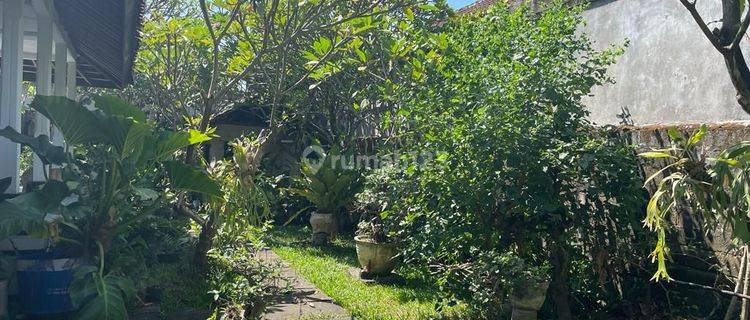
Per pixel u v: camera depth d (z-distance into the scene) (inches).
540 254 234.4
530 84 221.3
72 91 373.4
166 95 467.8
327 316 238.2
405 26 309.1
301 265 343.0
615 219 224.7
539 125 213.3
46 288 202.7
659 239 168.1
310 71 305.7
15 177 238.5
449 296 232.4
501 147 214.1
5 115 241.3
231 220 277.6
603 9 299.7
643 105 273.7
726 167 154.3
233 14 273.3
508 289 206.5
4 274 202.1
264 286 245.8
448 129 231.3
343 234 462.6
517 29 267.3
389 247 302.2
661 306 235.0
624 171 215.2
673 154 174.2
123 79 383.2
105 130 205.8
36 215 185.8
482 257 217.2
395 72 358.0
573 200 221.1
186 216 304.8
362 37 312.0
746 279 178.7
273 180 415.2
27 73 448.5
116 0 220.7
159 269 277.7
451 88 245.9
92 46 308.5
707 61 241.9
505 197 221.0
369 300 264.8
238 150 288.4
